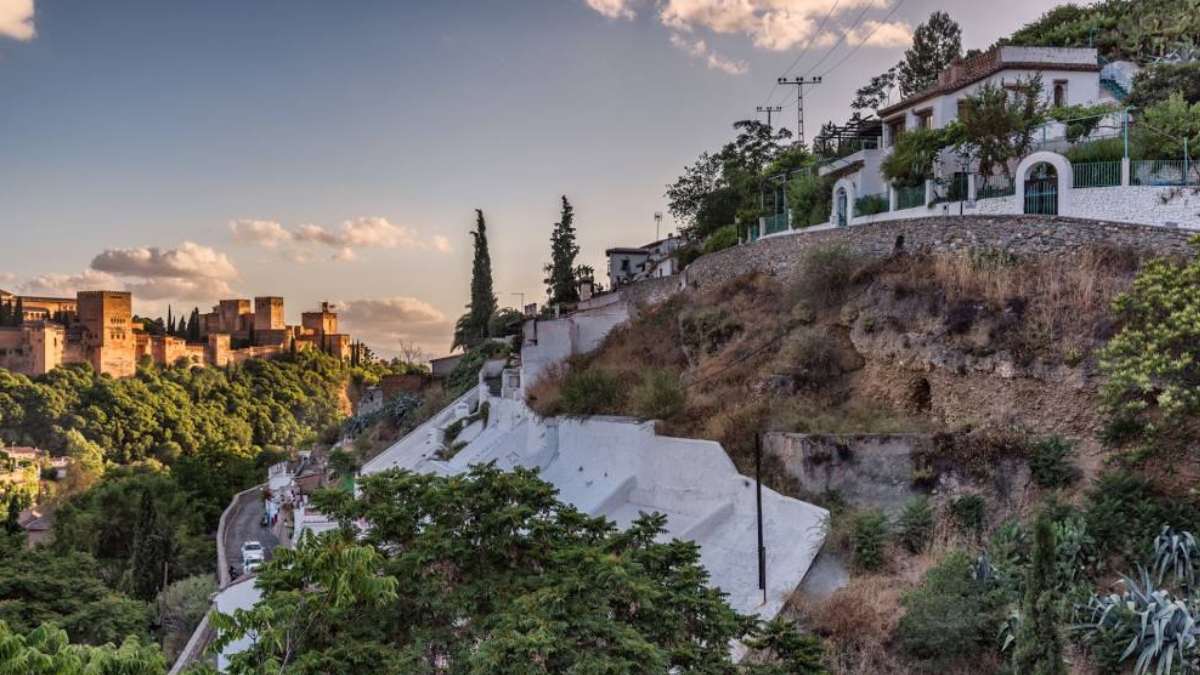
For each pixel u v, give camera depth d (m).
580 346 37.53
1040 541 12.33
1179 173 23.61
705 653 12.40
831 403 23.69
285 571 12.02
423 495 13.83
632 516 23.62
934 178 29.09
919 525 18.30
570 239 68.75
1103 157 24.84
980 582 16.02
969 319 21.81
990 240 23.70
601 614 11.55
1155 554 15.56
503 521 13.21
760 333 28.05
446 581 12.83
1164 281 17.45
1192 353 16.39
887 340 23.53
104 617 29.02
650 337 34.66
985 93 28.78
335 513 13.87
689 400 25.80
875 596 16.67
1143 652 13.59
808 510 18.94
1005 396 20.55
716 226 51.12
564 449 29.50
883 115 40.19
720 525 21.00
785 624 13.48
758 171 52.84
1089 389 19.03
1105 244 21.33
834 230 28.94
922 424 21.44
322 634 11.64
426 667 11.29
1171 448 17.08
